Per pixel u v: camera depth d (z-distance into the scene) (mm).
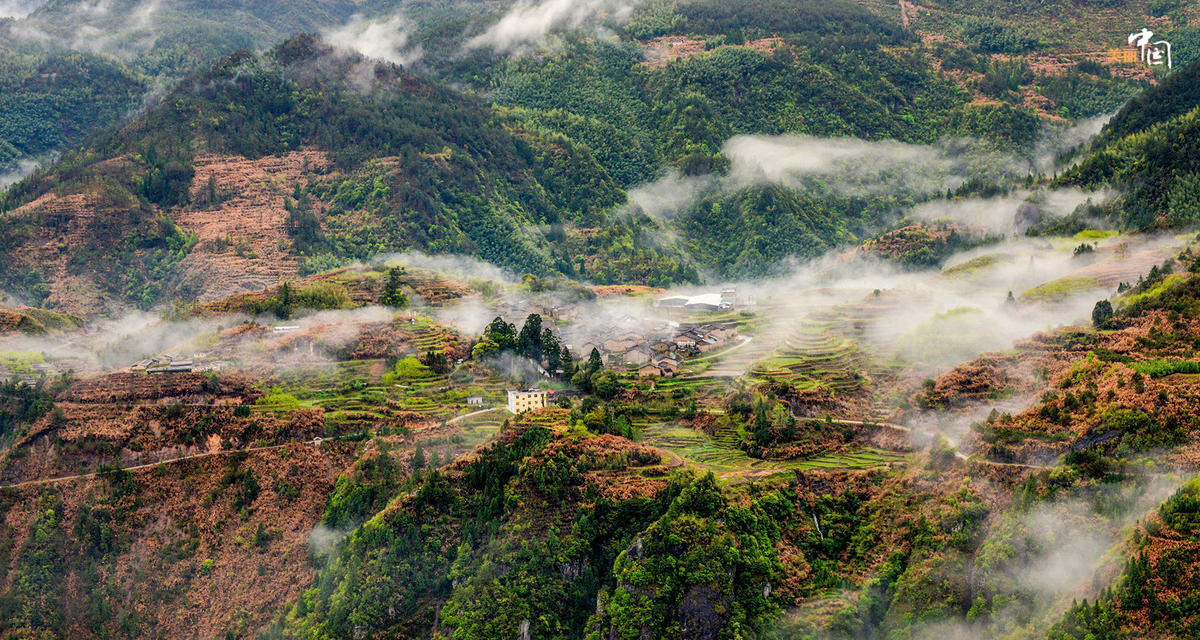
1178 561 170250
